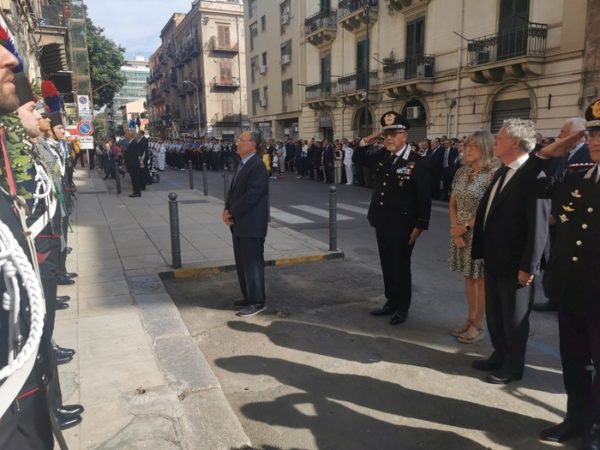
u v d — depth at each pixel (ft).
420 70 61.31
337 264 21.74
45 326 5.56
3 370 4.29
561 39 45.39
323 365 12.24
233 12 158.10
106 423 9.21
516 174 10.44
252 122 127.65
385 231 14.33
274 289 18.17
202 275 19.94
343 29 80.59
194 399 10.30
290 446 9.08
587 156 14.76
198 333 14.17
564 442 9.20
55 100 20.10
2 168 5.39
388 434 9.46
